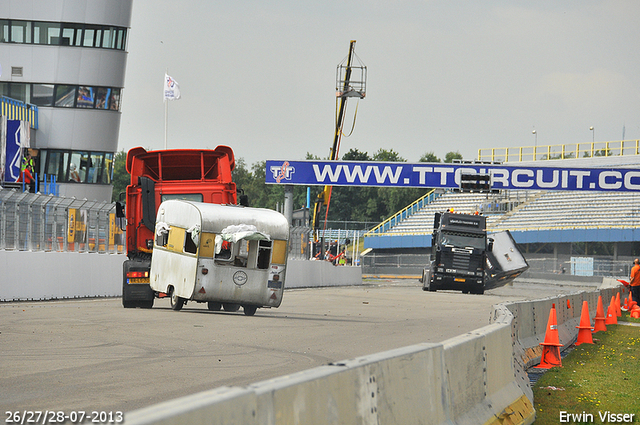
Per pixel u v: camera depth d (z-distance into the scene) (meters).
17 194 84.81
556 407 35.34
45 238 89.69
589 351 59.91
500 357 31.22
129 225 75.38
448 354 24.11
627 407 35.50
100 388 30.39
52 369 34.75
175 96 165.50
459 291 176.12
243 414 12.91
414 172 171.25
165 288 71.00
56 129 179.38
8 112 163.12
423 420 21.20
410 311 90.00
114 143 186.75
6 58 178.62
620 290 119.00
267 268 69.44
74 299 90.88
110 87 184.00
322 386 15.79
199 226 66.88
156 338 48.16
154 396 28.98
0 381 31.33
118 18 183.12
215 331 54.09
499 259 172.75
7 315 61.94
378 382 18.66
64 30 179.25
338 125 192.38
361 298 119.50
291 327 60.56
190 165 80.31
